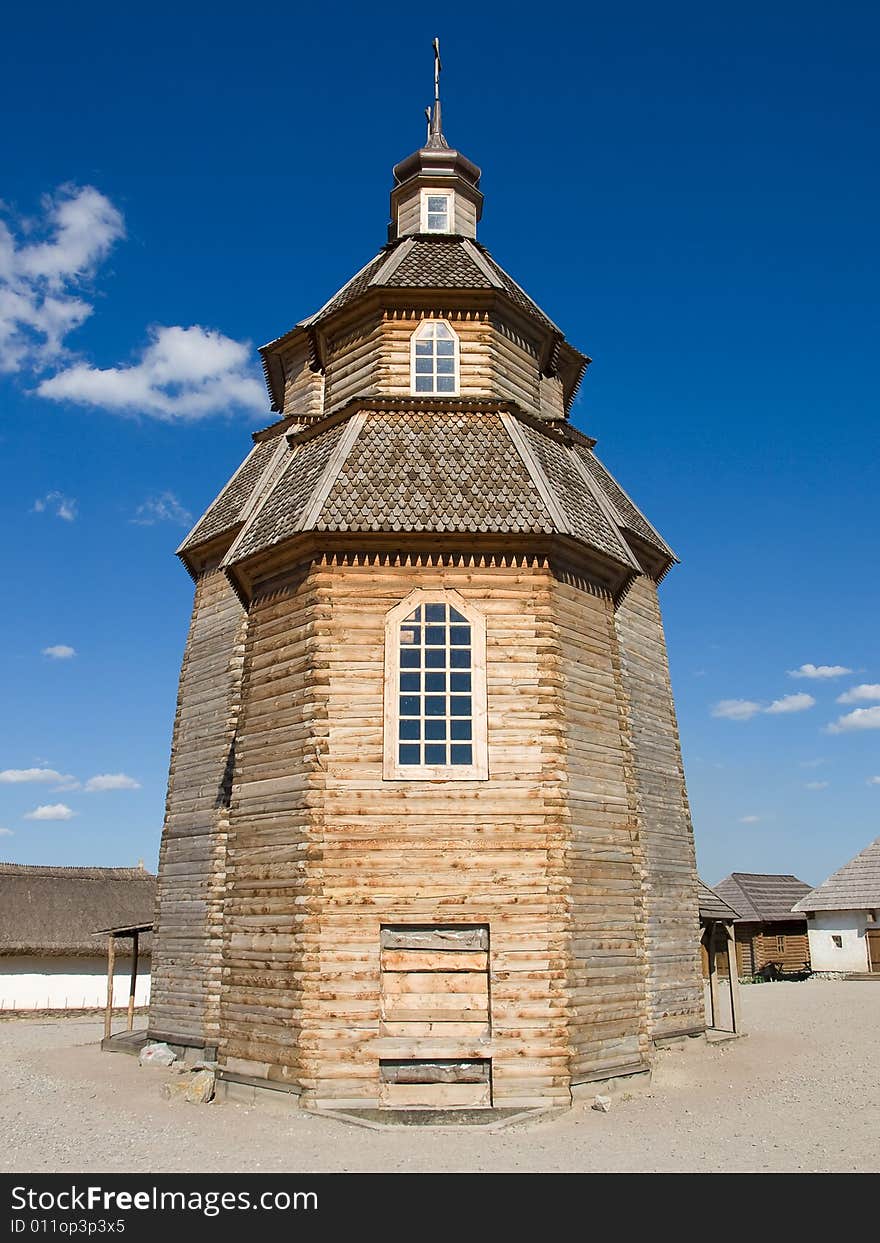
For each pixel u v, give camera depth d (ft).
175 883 73.15
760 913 161.17
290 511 58.70
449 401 62.34
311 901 49.96
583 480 67.15
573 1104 48.73
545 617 55.16
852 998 112.27
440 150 80.94
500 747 52.70
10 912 132.36
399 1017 48.98
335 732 52.44
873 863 148.87
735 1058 67.72
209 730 73.87
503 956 49.65
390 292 66.44
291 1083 48.52
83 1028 111.14
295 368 84.12
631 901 55.93
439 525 54.70
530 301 76.69
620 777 57.77
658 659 80.89
